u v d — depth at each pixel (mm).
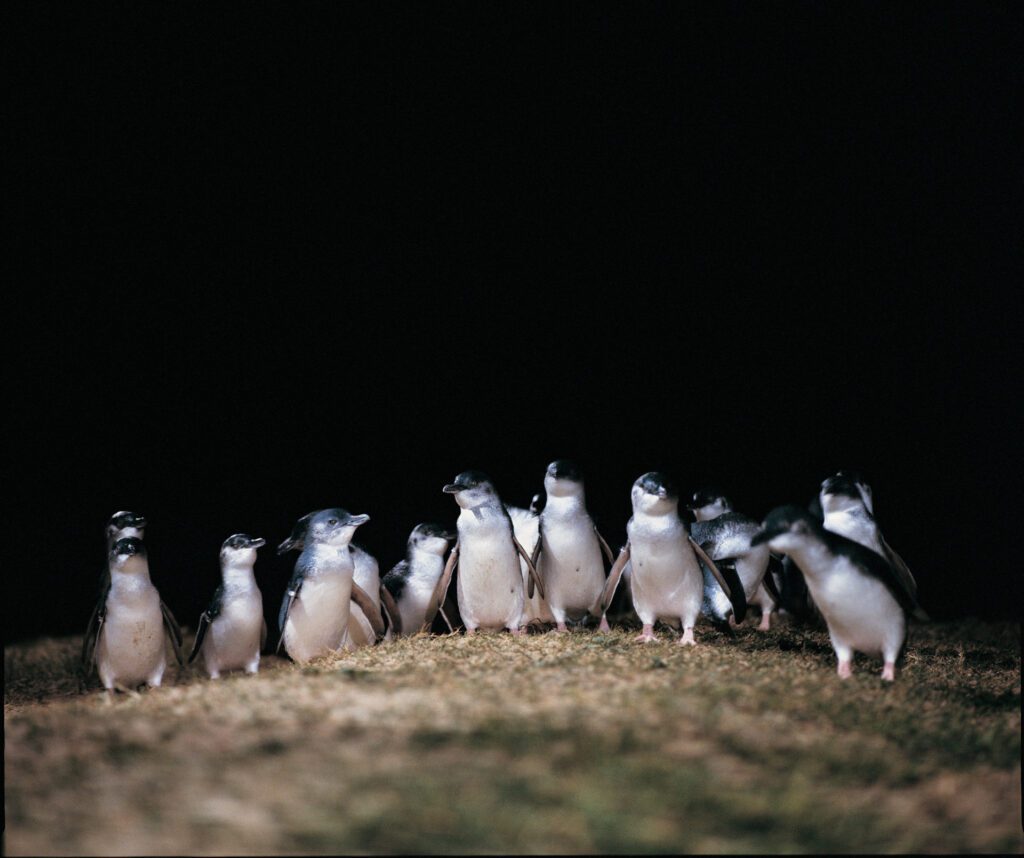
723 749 9258
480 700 10328
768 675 12023
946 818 8531
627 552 14703
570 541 15203
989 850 8000
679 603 14281
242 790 8539
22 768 9414
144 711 11086
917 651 15359
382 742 9211
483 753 8938
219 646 14578
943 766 9547
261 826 8031
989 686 12992
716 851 7738
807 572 12180
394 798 8258
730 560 15531
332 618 14688
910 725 10492
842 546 12156
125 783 8875
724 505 17656
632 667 12078
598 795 8281
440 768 8688
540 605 16562
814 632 16250
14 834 8156
